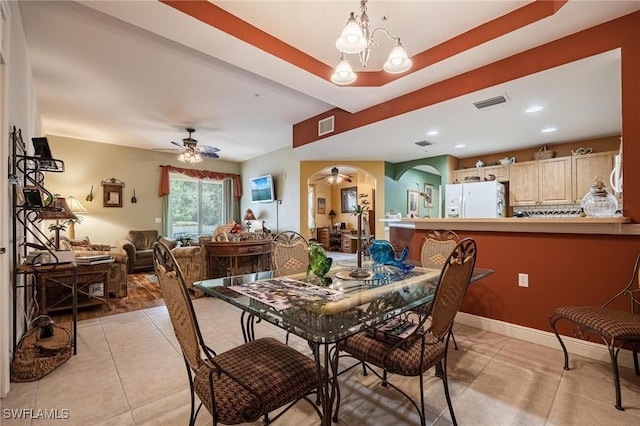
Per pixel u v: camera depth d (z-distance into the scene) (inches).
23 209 95.0
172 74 129.7
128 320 123.8
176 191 295.7
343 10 88.2
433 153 220.5
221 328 115.5
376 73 123.9
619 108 127.5
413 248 139.4
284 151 265.9
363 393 72.4
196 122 195.8
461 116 137.0
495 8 87.0
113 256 156.9
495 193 196.2
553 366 84.3
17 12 86.8
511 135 171.8
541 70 95.3
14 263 86.0
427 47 106.6
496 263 110.0
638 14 79.7
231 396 45.7
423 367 57.1
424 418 57.7
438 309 54.7
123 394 72.5
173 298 46.4
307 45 105.7
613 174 99.5
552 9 81.0
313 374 52.1
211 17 84.7
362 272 82.3
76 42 106.1
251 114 180.7
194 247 169.9
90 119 188.7
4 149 72.4
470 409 65.9
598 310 77.7
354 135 169.3
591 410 65.4
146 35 102.5
